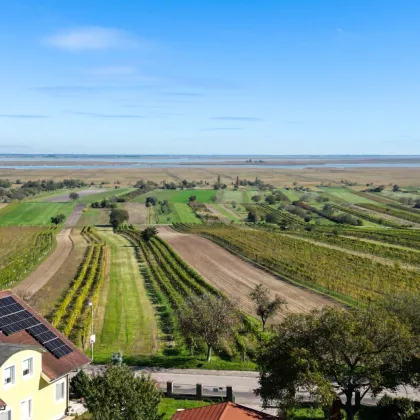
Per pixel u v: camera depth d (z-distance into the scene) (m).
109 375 37.00
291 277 98.38
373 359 36.38
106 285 93.19
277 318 71.88
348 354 37.69
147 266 109.94
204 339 55.31
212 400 46.00
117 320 72.25
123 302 81.69
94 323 70.62
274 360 38.03
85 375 45.03
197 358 57.22
